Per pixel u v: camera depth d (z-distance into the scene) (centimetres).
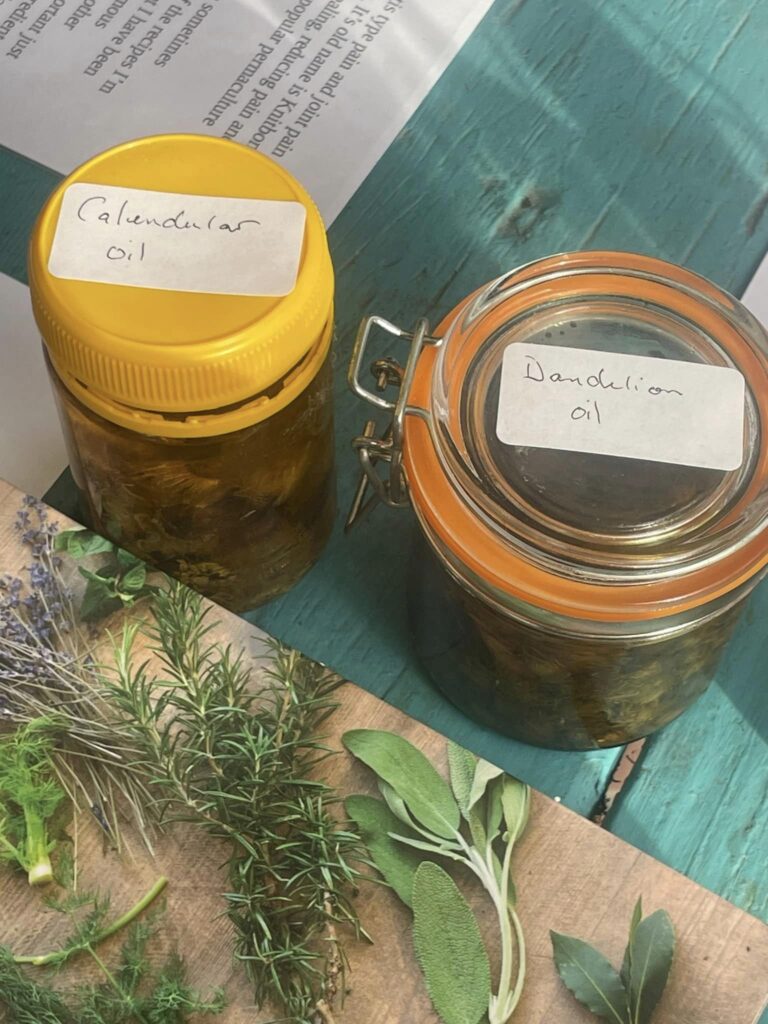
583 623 37
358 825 36
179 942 34
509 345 39
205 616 38
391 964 34
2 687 37
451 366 39
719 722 50
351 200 61
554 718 46
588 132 63
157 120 61
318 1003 34
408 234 60
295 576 52
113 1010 34
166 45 63
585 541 36
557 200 62
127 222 38
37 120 61
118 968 34
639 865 35
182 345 35
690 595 36
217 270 37
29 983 34
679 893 35
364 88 63
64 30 63
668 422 38
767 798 49
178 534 45
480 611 40
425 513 39
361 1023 34
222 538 46
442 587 43
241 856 35
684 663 43
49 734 36
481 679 46
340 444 56
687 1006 34
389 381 47
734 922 35
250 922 34
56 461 54
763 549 37
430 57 64
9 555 39
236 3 65
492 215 61
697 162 63
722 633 43
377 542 54
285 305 37
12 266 58
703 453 37
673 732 50
